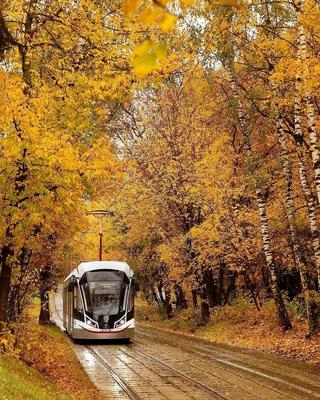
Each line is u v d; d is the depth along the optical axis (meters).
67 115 13.09
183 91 27.12
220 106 26.42
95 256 42.12
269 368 16.02
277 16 19.17
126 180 30.17
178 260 30.66
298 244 21.16
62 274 28.03
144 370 16.36
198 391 12.82
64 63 12.92
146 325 40.78
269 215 25.08
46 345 16.67
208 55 17.27
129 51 12.49
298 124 19.16
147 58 2.36
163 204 30.38
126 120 28.14
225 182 26.66
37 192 12.29
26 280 16.16
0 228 12.50
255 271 28.22
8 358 12.13
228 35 17.25
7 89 11.13
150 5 2.35
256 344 22.05
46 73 13.52
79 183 12.45
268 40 17.22
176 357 19.45
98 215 35.25
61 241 20.03
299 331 21.75
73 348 23.12
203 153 28.39
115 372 15.98
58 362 16.91
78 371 15.91
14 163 12.06
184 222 30.77
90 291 25.92
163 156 29.50
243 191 26.58
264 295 31.61
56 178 12.11
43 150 11.59
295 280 32.88
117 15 12.14
